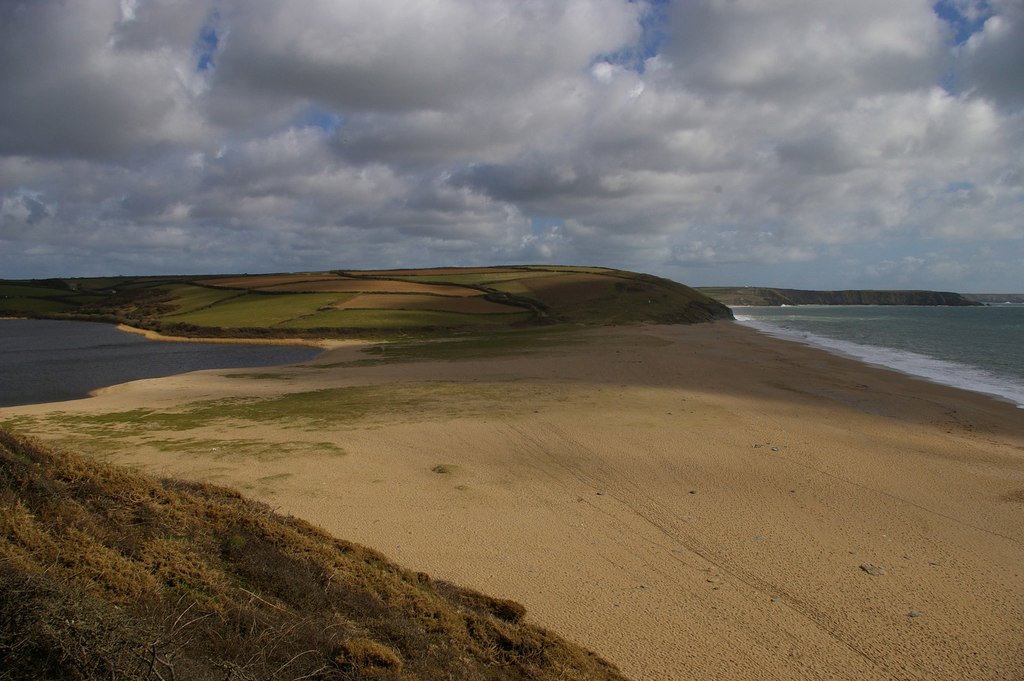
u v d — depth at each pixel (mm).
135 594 6789
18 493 7625
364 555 10109
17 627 5340
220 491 11102
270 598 7797
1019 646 9164
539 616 9812
